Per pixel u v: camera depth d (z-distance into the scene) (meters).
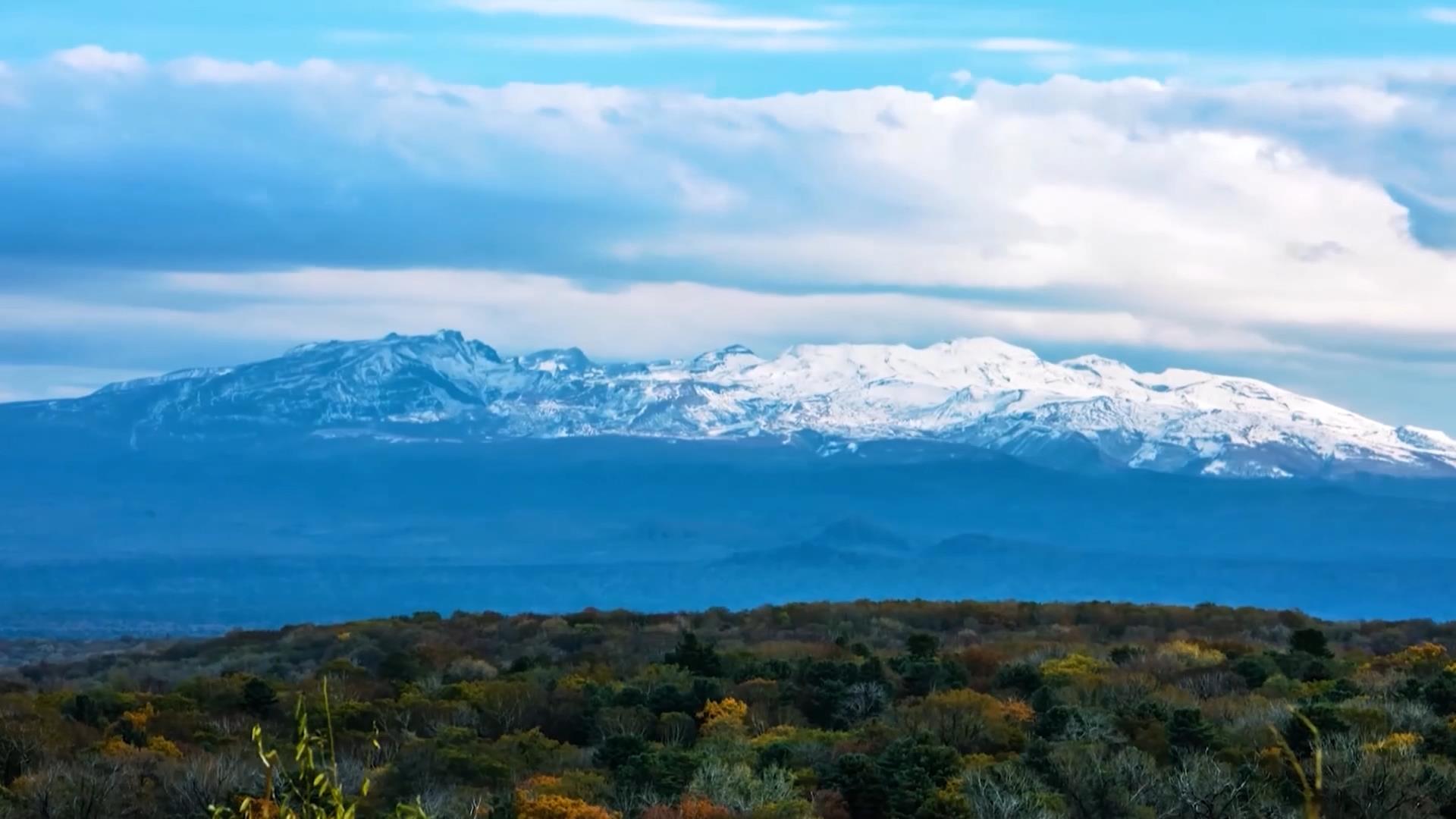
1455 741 111.12
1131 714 124.00
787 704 137.62
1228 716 124.69
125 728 132.25
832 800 104.44
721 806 101.88
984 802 100.19
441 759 114.19
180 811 103.69
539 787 107.06
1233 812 97.06
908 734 119.50
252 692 142.50
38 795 104.50
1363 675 143.62
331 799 47.19
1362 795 98.62
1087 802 101.19
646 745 119.06
